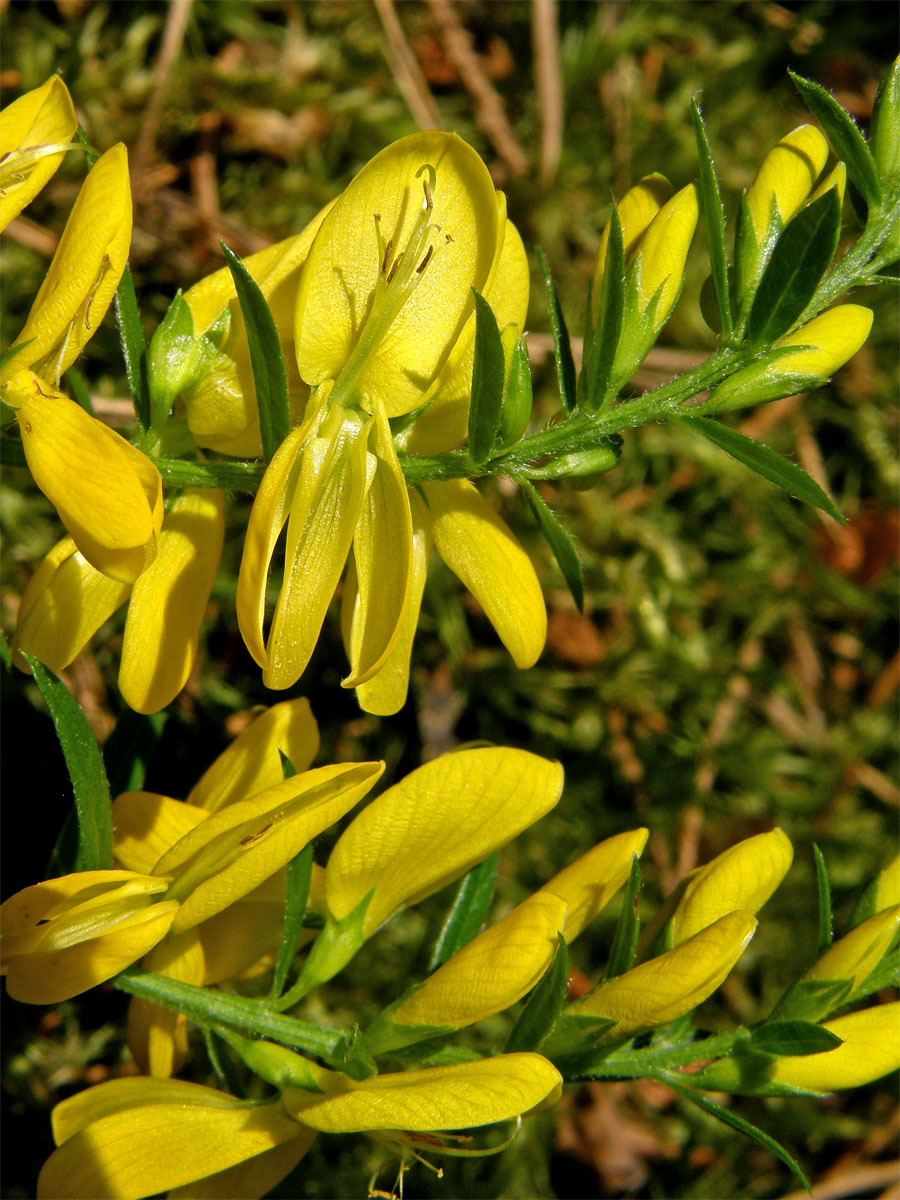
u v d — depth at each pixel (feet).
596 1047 0.22
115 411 0.36
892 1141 0.40
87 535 0.20
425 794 0.22
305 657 0.21
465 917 0.27
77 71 0.37
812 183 0.22
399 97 0.40
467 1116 0.20
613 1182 0.40
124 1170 0.21
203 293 0.22
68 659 0.23
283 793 0.20
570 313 0.41
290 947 0.23
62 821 0.32
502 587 0.23
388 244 0.21
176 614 0.23
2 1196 0.35
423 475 0.22
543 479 0.22
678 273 0.22
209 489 0.23
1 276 0.36
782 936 0.41
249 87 0.38
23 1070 0.35
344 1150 0.37
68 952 0.21
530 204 0.41
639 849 0.22
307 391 0.22
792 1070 0.22
